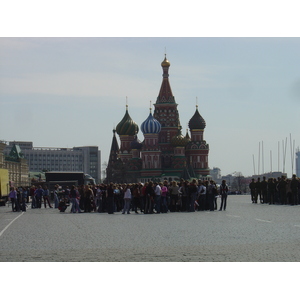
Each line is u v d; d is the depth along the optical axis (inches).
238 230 1269.7
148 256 848.9
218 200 4001.0
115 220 1736.0
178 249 928.9
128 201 2165.4
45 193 2999.5
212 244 991.6
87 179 5226.4
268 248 919.0
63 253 893.8
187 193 2190.0
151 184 2119.8
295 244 970.7
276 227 1334.9
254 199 2952.8
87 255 866.8
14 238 1152.8
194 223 1525.6
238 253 863.1
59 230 1362.0
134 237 1144.8
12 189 2513.5
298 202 2571.4
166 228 1368.1
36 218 1936.5
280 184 2568.9
